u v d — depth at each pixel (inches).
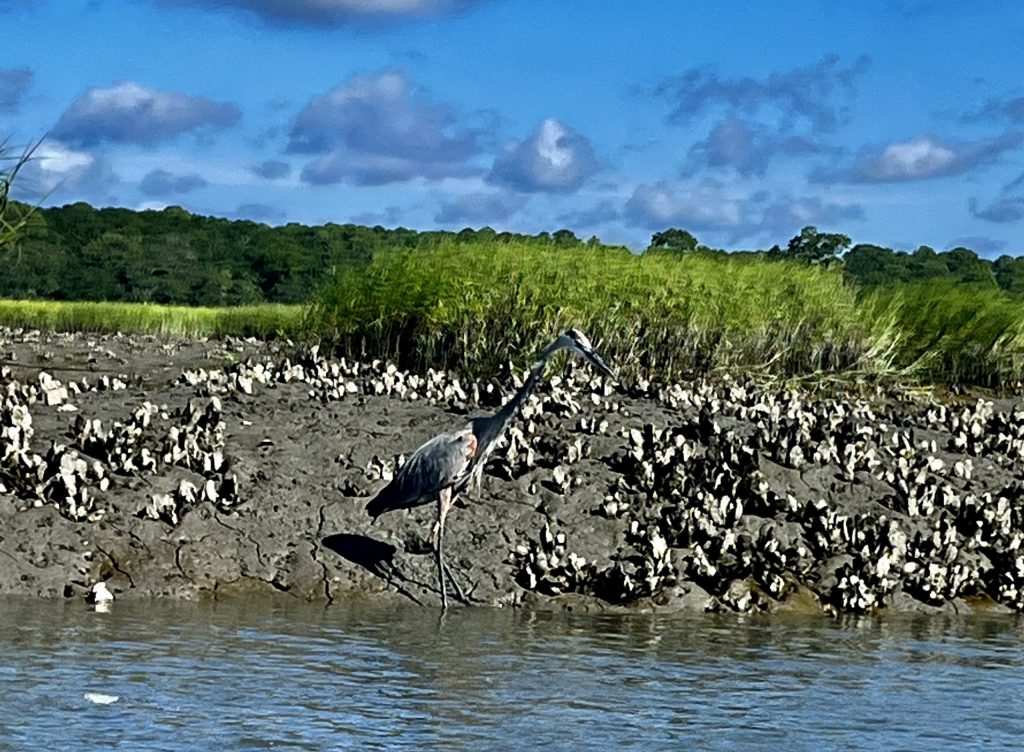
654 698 326.6
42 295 2288.4
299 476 487.5
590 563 461.1
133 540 435.8
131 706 294.4
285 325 974.4
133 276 2341.3
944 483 568.4
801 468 548.1
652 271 803.4
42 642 349.7
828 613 469.4
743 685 345.4
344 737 280.5
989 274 1473.9
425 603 437.7
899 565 498.6
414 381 637.3
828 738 298.0
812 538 503.5
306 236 2425.0
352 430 535.8
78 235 2556.6
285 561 442.9
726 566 476.4
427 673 340.2
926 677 366.3
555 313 737.6
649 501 503.5
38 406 534.6
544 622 419.8
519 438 528.7
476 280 749.3
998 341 895.1
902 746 293.9
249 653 351.6
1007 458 620.1
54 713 285.6
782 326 828.0
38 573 416.8
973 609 490.6
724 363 774.5
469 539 467.2
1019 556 516.7
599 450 541.0
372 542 458.0
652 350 756.6
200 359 781.3
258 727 284.2
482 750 276.4
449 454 431.5
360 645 369.1
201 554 437.4
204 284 2335.1
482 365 709.9
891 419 682.8
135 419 510.9
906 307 930.1
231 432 518.3
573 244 814.5
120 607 402.9
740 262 884.0
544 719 301.9
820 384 797.9
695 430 569.9
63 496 445.4
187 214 2736.2
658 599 457.4
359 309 764.6
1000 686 357.7
